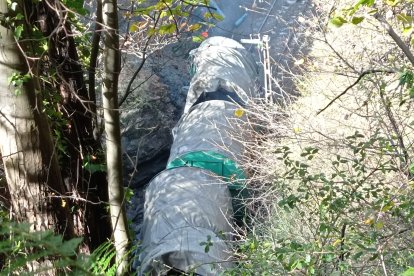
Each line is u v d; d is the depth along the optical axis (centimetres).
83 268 137
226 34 2725
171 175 1491
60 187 589
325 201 576
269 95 1755
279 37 2483
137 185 2205
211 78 1978
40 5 694
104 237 778
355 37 1073
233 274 628
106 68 565
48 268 137
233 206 1517
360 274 544
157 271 1174
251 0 2756
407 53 393
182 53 2627
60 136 739
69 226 597
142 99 2273
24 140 546
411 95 459
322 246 536
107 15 554
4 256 336
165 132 2292
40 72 697
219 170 1504
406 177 568
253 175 1329
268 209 1169
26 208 575
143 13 697
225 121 1659
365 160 718
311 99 1404
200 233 1247
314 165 962
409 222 533
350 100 1133
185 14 712
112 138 584
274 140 1250
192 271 701
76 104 749
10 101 533
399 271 550
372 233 519
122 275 397
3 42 512
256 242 624
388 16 526
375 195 570
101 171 778
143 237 1373
